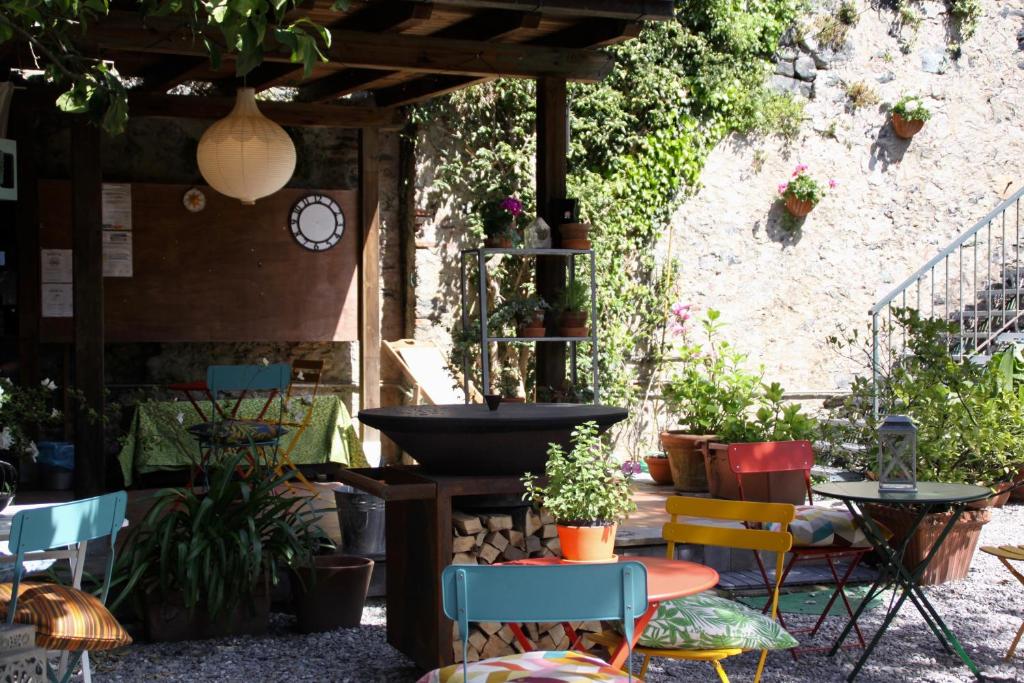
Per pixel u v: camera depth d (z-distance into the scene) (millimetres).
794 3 9922
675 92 9406
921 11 10398
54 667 4305
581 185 9109
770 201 9938
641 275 9516
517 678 2910
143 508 6723
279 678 4316
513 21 6047
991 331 9359
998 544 6602
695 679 4367
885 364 10156
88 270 6023
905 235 10422
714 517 3947
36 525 3125
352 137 9195
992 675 4352
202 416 7176
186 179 8758
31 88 7613
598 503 3406
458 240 9008
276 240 8812
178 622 4785
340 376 9164
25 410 6230
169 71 7496
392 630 4488
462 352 8172
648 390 9531
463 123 8961
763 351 9945
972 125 10617
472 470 4105
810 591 5664
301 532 5312
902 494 4328
